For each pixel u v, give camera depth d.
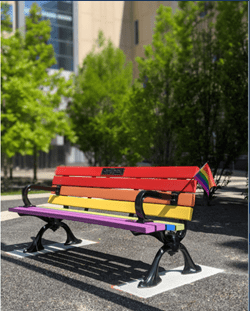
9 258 4.80
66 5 33.59
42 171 34.59
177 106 11.12
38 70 16.86
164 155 12.31
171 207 3.91
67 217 4.32
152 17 33.03
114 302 3.30
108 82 16.56
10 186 16.73
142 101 12.48
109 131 15.76
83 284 3.78
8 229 6.72
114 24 35.38
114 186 4.60
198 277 3.90
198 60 10.86
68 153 34.41
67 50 33.56
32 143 14.72
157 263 3.73
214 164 10.01
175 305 3.21
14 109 14.64
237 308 3.12
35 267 4.39
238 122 9.66
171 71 11.98
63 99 25.95
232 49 9.98
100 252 5.04
